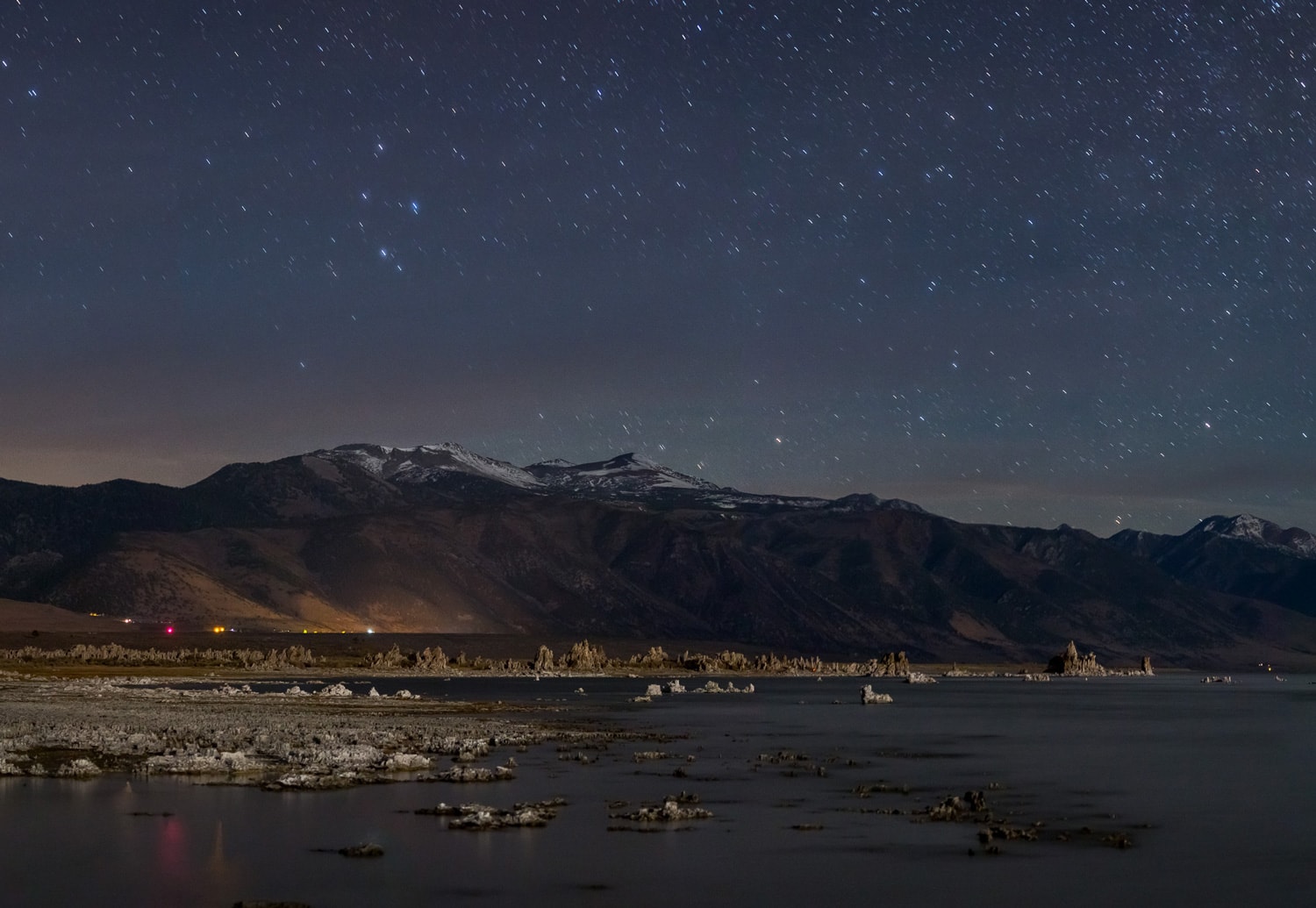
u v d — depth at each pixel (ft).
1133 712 451.53
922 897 110.73
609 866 120.67
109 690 436.76
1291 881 118.32
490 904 106.32
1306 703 575.79
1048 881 117.39
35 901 105.50
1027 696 636.48
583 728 301.43
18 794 158.40
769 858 125.49
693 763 211.00
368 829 136.46
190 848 125.70
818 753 240.94
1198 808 165.89
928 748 256.11
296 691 469.57
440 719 319.68
